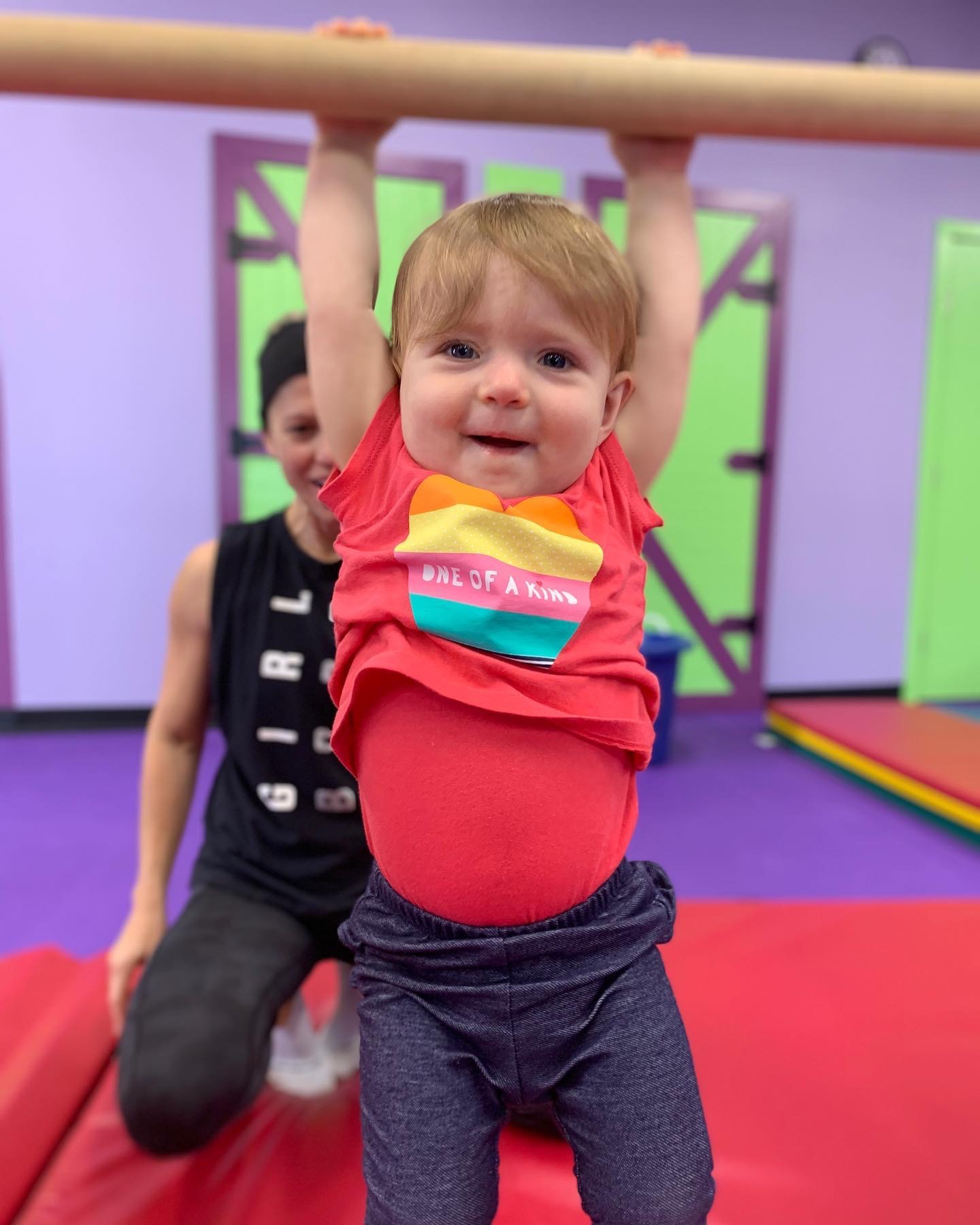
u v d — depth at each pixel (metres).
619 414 0.75
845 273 3.14
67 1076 0.92
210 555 0.91
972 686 3.48
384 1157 0.59
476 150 2.86
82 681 2.85
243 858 0.90
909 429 3.28
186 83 0.77
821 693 3.37
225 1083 0.75
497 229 0.61
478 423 0.61
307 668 0.88
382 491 0.67
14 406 2.70
